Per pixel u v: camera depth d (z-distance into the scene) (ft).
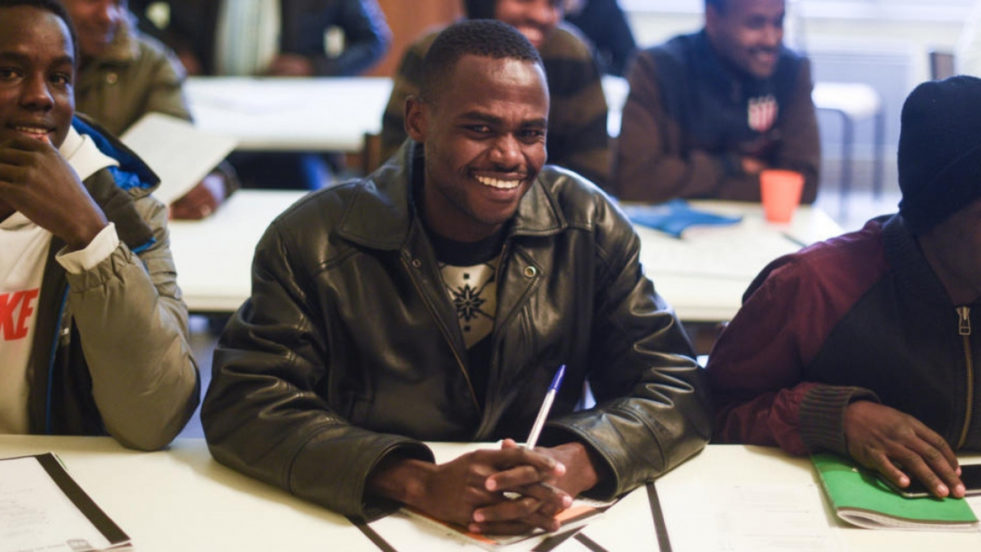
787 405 4.95
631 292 5.28
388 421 5.12
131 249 5.07
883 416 4.65
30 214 4.60
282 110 12.03
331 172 14.20
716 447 5.07
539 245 5.15
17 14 4.79
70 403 5.21
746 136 9.58
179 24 14.69
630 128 9.45
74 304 4.66
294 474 4.47
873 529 4.27
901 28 19.20
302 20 14.90
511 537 4.16
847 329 4.95
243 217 8.35
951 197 4.48
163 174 8.01
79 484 4.51
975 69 8.33
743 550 4.10
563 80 9.05
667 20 19.36
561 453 4.51
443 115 4.68
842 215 17.80
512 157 4.60
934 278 4.74
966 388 4.83
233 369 4.83
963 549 4.12
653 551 4.09
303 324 4.92
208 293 6.58
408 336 5.00
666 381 5.04
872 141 19.74
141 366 4.70
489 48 4.65
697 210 8.61
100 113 9.39
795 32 18.06
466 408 5.13
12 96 4.81
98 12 9.02
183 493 4.51
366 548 4.11
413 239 4.97
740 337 5.27
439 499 4.26
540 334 5.11
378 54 15.42
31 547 3.91
